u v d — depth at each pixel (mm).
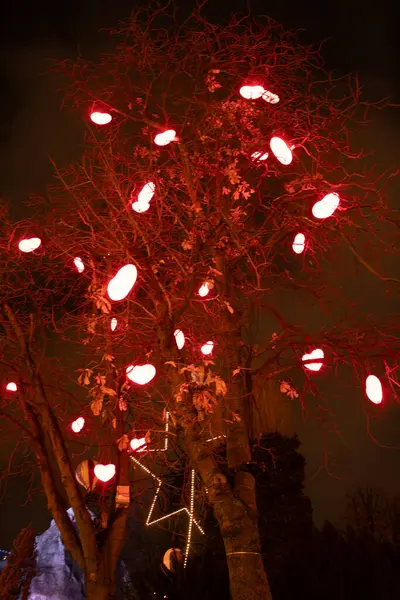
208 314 7699
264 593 6219
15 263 8203
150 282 6961
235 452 6781
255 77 7879
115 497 7359
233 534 6316
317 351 6895
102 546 7195
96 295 7074
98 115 7641
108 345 7441
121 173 7703
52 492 7387
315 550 7684
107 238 7641
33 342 8109
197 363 7156
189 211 7469
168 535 9875
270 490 8758
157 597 7875
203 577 7805
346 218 7641
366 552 7387
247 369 6750
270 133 7777
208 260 7484
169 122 8055
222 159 7707
